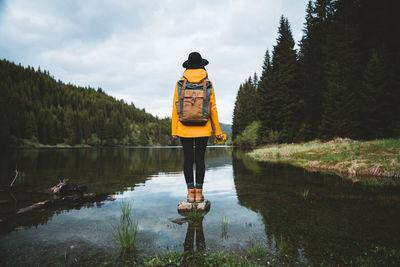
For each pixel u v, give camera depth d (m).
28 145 61.09
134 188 3.69
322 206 2.53
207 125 2.75
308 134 20.44
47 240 1.59
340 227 1.87
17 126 59.97
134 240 1.58
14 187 3.71
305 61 24.39
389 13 16.08
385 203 2.65
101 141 93.06
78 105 129.38
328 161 7.14
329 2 25.84
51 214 2.24
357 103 15.34
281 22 28.08
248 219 2.09
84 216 2.18
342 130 16.12
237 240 1.62
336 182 4.20
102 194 3.23
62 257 1.35
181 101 2.71
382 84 13.69
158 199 2.93
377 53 14.52
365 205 2.56
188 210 2.41
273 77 26.86
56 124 75.38
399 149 6.51
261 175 5.25
